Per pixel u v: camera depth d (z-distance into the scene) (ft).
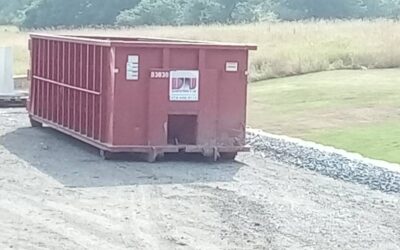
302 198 45.62
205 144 57.36
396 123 76.38
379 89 100.01
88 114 60.39
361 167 54.75
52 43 69.00
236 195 45.98
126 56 55.83
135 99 56.03
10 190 46.39
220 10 276.62
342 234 37.93
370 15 293.02
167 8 277.64
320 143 66.54
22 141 64.75
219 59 57.57
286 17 278.46
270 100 95.71
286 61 121.19
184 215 40.93
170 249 34.78
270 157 59.77
